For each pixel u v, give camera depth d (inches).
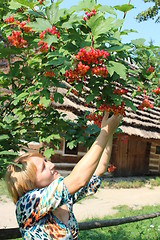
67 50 77.7
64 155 488.7
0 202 324.8
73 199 83.4
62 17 83.8
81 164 64.3
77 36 77.8
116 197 407.2
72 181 63.7
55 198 63.9
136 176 602.5
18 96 104.7
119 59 84.4
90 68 76.0
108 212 320.8
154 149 649.6
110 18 75.6
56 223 68.9
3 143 108.0
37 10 92.1
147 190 488.1
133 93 90.6
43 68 96.3
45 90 100.6
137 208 349.1
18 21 92.5
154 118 570.6
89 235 208.2
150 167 640.4
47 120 116.8
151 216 173.3
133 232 218.8
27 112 116.4
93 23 75.8
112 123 72.2
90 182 85.7
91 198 385.7
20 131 111.9
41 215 65.2
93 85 83.4
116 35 81.0
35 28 79.4
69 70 77.8
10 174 73.4
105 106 76.9
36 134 124.0
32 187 71.1
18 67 111.4
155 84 91.8
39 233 66.8
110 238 206.1
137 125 500.7
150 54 92.9
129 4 85.4
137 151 609.0
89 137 121.0
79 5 83.4
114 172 562.6
